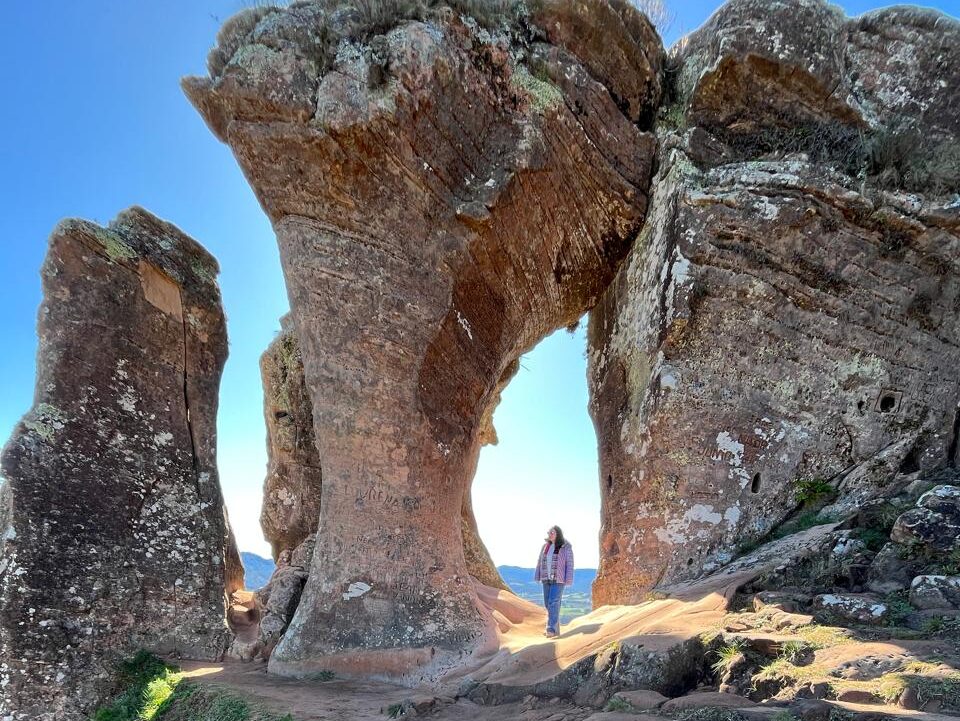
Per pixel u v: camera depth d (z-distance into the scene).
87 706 8.79
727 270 9.59
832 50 10.07
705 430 9.41
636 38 10.77
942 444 9.71
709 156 10.27
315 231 9.14
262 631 10.21
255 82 8.65
